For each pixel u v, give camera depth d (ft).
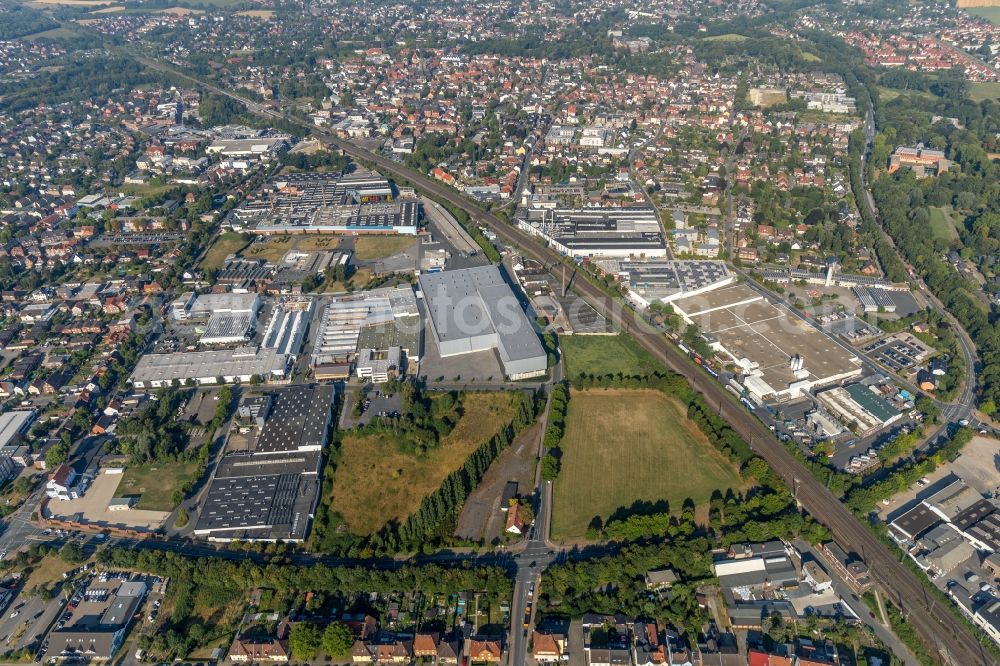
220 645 612.70
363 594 654.94
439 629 618.44
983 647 596.29
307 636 595.47
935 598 638.53
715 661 580.71
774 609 628.28
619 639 606.55
